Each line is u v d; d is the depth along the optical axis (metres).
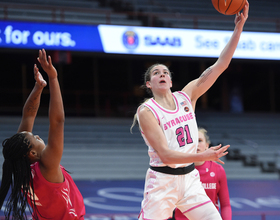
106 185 8.95
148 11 15.58
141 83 17.00
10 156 2.08
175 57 11.95
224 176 3.17
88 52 11.30
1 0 13.66
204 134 3.32
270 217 6.21
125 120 14.08
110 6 15.11
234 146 12.66
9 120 12.66
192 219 2.61
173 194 2.56
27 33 10.80
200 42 12.02
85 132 12.62
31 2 14.08
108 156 11.10
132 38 11.60
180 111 2.63
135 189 8.51
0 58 15.04
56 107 2.05
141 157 11.20
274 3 17.66
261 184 9.50
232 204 7.24
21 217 2.06
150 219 2.52
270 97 18.05
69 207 2.20
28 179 2.07
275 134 13.96
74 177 9.93
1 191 2.09
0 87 15.61
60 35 11.08
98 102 16.53
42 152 2.11
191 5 16.61
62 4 14.45
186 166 2.59
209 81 2.80
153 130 2.49
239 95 17.70
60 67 16.23
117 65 16.86
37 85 2.39
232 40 2.81
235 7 2.76
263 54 12.41
